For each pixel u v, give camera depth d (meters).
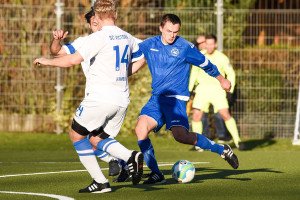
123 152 26.75
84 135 26.91
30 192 27.59
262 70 52.44
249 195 26.42
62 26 53.41
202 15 52.66
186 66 30.25
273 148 48.78
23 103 54.09
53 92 53.88
